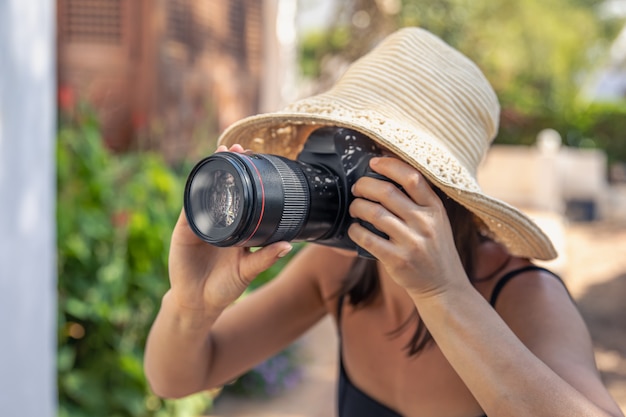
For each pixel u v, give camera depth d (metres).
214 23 5.49
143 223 3.09
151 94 4.61
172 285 1.30
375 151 1.17
